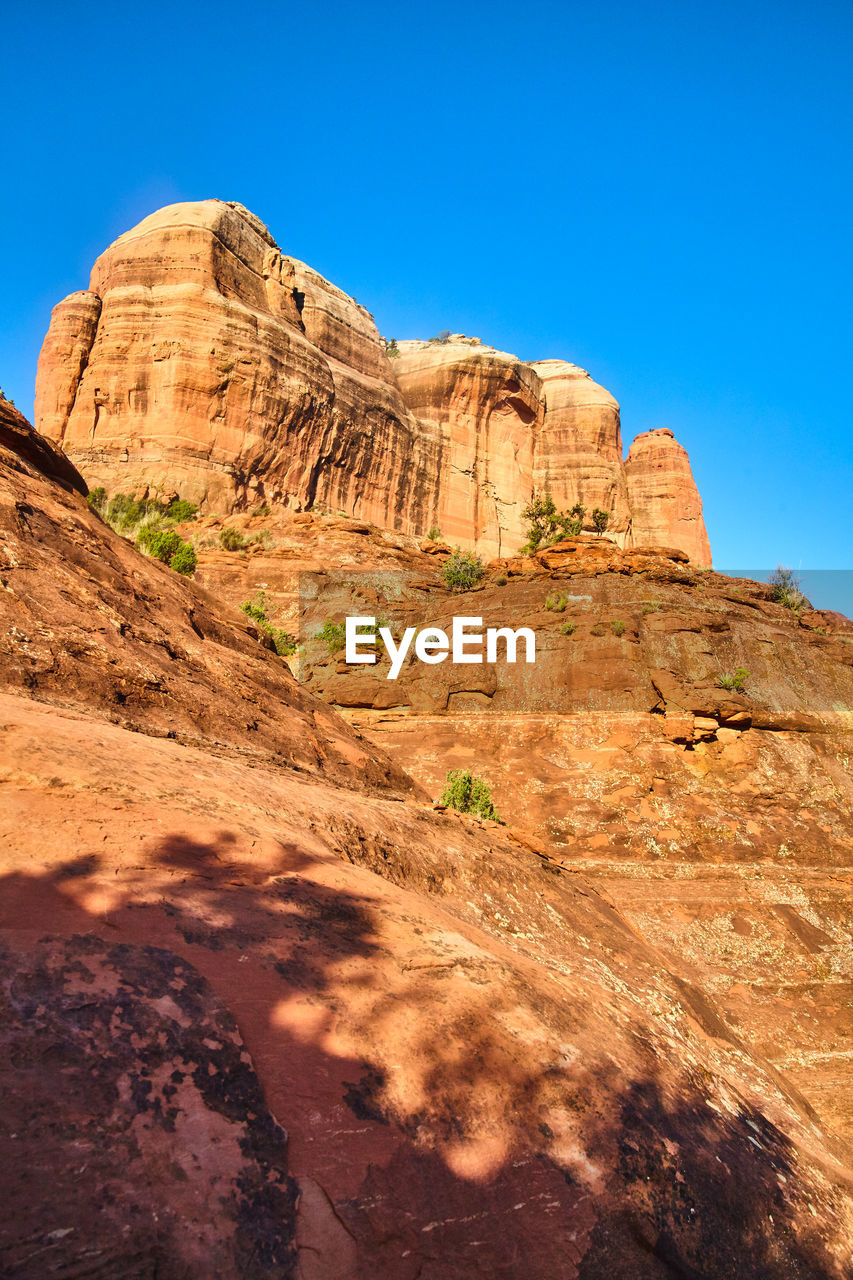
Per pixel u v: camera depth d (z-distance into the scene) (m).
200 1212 1.82
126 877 2.84
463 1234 2.22
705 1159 3.30
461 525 84.25
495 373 87.75
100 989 2.21
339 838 4.98
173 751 4.78
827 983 15.45
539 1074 3.02
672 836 20.89
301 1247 1.91
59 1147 1.77
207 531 50.12
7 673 4.87
